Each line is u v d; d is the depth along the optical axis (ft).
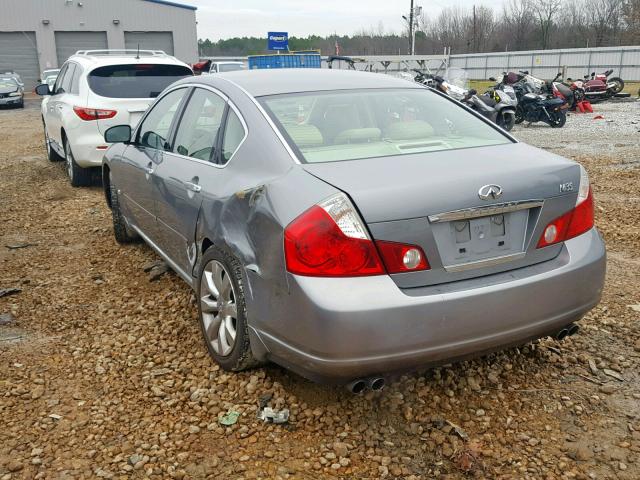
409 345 8.86
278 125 11.16
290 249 9.07
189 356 12.51
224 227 10.85
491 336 9.38
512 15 228.63
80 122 27.43
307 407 10.57
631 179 28.48
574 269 9.96
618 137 43.39
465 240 9.39
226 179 11.38
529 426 10.04
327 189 9.18
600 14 209.77
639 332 13.07
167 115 15.58
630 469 8.99
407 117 12.28
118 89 27.94
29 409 10.80
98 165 27.89
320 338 8.77
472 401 10.71
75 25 144.25
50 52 143.43
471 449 9.48
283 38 91.04
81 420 10.46
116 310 15.01
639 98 82.43
